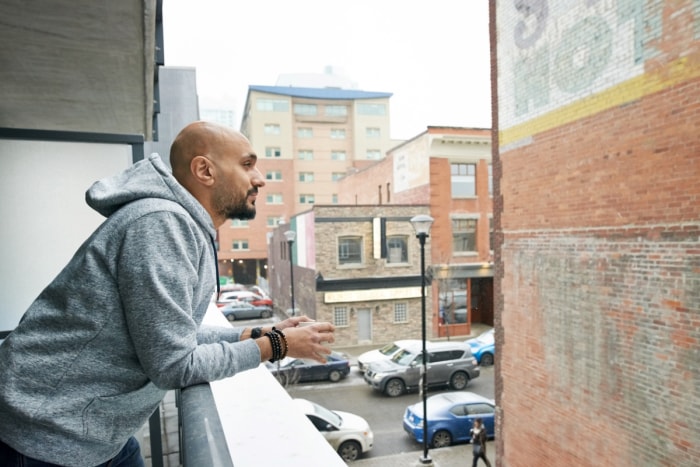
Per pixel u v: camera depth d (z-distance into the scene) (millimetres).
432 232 21203
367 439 9914
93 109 4098
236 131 1106
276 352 994
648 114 5301
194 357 860
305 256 22766
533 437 7258
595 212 6082
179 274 880
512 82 7707
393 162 25062
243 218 1125
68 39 2639
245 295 26812
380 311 21047
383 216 20984
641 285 5434
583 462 6273
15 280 2551
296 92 50156
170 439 3141
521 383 7551
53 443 869
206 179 1031
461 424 10719
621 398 5684
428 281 21172
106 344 881
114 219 912
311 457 1065
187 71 11172
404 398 13758
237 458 1042
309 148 51031
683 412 4926
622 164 5656
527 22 7312
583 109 6246
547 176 6941
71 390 882
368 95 52219
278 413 1319
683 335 4941
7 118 4262
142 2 2219
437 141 20969
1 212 2527
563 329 6641
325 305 20625
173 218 916
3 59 2883
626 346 5621
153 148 10898
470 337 21156
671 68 5020
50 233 2633
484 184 21609
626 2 5559
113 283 881
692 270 4832
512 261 7750
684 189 4914
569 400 6520
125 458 1109
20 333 906
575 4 6336
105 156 2762
